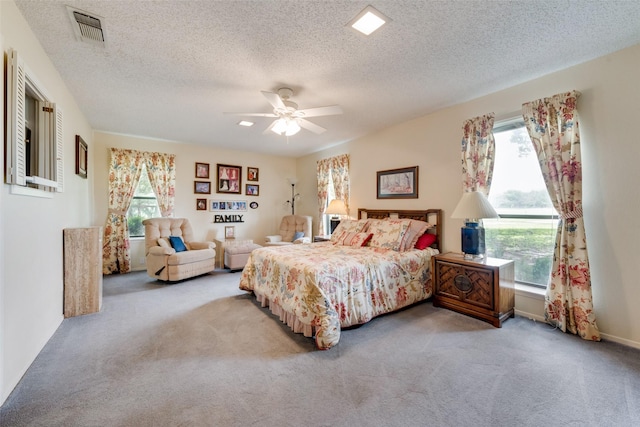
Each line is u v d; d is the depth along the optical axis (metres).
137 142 4.88
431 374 1.81
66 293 2.75
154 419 1.43
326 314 2.21
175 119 3.91
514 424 1.39
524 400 1.56
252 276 3.34
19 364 1.75
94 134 4.53
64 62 2.38
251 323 2.67
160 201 5.03
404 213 3.93
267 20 1.84
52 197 2.41
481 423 1.39
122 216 4.71
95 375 1.81
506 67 2.48
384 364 1.94
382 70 2.52
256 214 6.24
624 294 2.20
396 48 2.17
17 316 1.73
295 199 6.71
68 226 3.00
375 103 3.29
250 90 2.94
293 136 4.78
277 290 2.75
